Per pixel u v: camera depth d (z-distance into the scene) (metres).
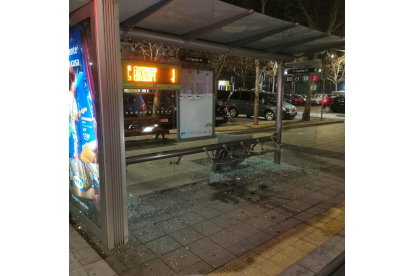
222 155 5.50
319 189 5.00
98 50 2.69
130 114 8.58
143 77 4.34
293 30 4.55
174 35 4.46
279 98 6.32
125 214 3.12
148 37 4.21
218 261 2.85
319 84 7.46
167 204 4.30
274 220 3.79
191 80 5.30
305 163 6.80
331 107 21.77
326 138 10.39
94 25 2.68
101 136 2.83
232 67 24.84
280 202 4.41
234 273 2.66
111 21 2.76
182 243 3.19
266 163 6.78
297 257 2.93
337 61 30.05
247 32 4.61
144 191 4.88
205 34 4.67
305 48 5.94
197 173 5.97
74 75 3.16
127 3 3.29
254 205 4.29
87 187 3.28
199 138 5.57
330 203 4.39
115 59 2.83
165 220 3.77
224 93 24.09
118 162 2.98
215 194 4.74
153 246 3.12
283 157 7.38
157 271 2.67
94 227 3.25
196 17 3.85
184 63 5.15
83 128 3.15
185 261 2.84
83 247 3.06
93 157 3.05
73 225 3.54
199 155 7.78
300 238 3.31
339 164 6.72
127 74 4.17
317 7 12.76
